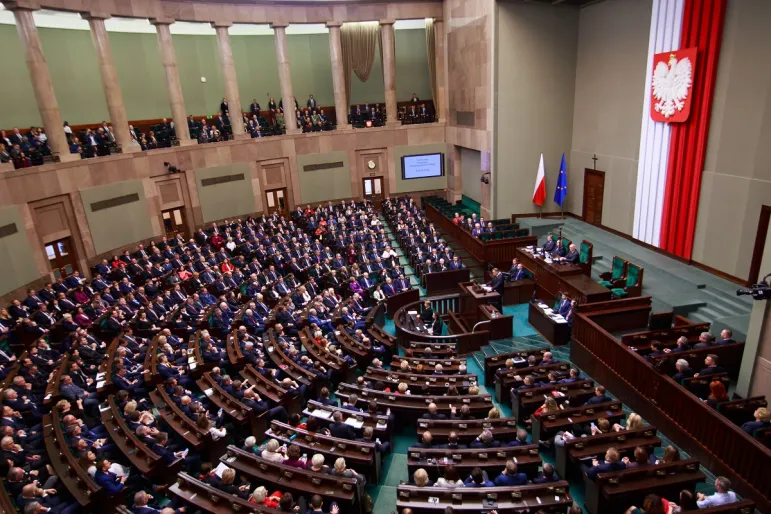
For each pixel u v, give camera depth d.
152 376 10.86
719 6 12.67
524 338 13.45
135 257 19.00
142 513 7.01
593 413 8.69
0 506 7.11
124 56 23.67
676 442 8.85
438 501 6.71
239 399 9.91
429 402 9.42
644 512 6.20
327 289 16.44
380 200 28.23
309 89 29.73
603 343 10.80
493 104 19.94
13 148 17.12
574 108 20.42
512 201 21.27
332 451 8.02
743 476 7.50
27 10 16.33
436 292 17.09
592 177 19.50
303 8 24.47
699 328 10.96
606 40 17.83
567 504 6.62
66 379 10.44
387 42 25.94
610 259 16.00
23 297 15.93
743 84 12.38
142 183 20.66
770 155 11.85
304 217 24.14
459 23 23.06
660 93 14.94
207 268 17.70
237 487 7.30
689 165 14.25
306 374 10.81
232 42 27.56
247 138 24.39
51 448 8.59
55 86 21.20
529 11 19.12
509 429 8.30
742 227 12.81
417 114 29.00
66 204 17.83
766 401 8.65
